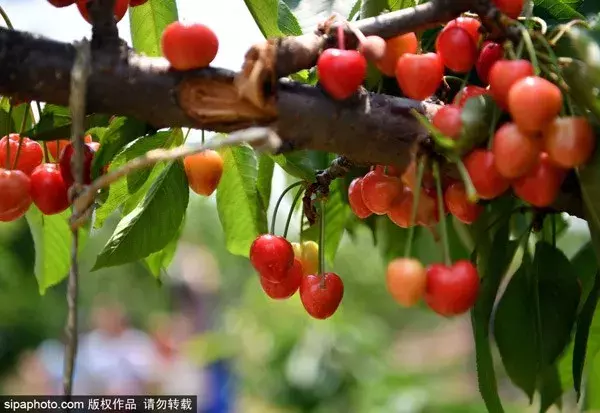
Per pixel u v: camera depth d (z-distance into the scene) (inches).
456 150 29.5
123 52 30.4
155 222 40.5
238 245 49.9
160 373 201.5
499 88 28.9
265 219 47.7
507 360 40.1
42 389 205.0
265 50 30.0
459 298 30.0
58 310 211.9
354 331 132.7
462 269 30.2
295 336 133.0
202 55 29.8
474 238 45.8
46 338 211.5
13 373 209.0
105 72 29.9
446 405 117.0
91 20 30.4
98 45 30.3
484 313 37.7
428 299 30.8
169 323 267.3
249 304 165.5
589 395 53.8
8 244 183.0
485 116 29.6
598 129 29.8
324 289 39.0
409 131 31.9
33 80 29.8
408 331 285.7
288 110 30.7
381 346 152.8
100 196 39.3
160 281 52.7
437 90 38.3
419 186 30.8
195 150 25.4
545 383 45.1
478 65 33.1
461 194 32.4
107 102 30.4
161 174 40.0
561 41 31.0
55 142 41.6
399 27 32.4
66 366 26.1
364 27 32.5
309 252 42.3
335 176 40.1
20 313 203.8
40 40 30.0
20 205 35.7
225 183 47.1
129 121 36.4
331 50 30.6
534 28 33.4
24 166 38.0
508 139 28.1
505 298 40.1
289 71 31.0
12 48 29.5
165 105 30.6
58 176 36.0
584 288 46.5
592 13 42.1
